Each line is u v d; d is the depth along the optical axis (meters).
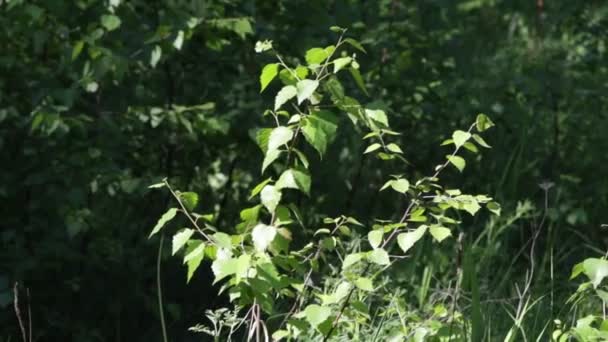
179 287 6.32
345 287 3.81
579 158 7.75
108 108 6.09
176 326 6.22
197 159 6.62
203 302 6.33
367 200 7.11
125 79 6.24
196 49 6.50
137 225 6.26
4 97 5.81
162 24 5.91
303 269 3.99
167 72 6.37
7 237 5.73
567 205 7.07
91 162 5.75
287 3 6.69
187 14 5.95
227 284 3.94
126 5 6.07
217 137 6.53
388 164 7.20
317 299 4.68
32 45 6.07
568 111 7.81
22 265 5.71
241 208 6.81
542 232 7.18
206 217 3.92
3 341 5.86
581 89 7.66
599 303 5.85
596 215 7.44
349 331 4.80
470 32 9.82
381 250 3.75
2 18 5.87
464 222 7.09
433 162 7.28
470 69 7.86
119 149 6.04
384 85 6.98
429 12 7.48
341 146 7.07
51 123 5.55
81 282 5.97
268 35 6.51
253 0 6.46
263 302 3.83
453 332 4.44
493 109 7.35
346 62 3.82
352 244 5.36
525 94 7.62
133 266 6.07
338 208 7.04
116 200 6.27
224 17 6.43
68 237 5.85
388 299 4.80
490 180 7.42
